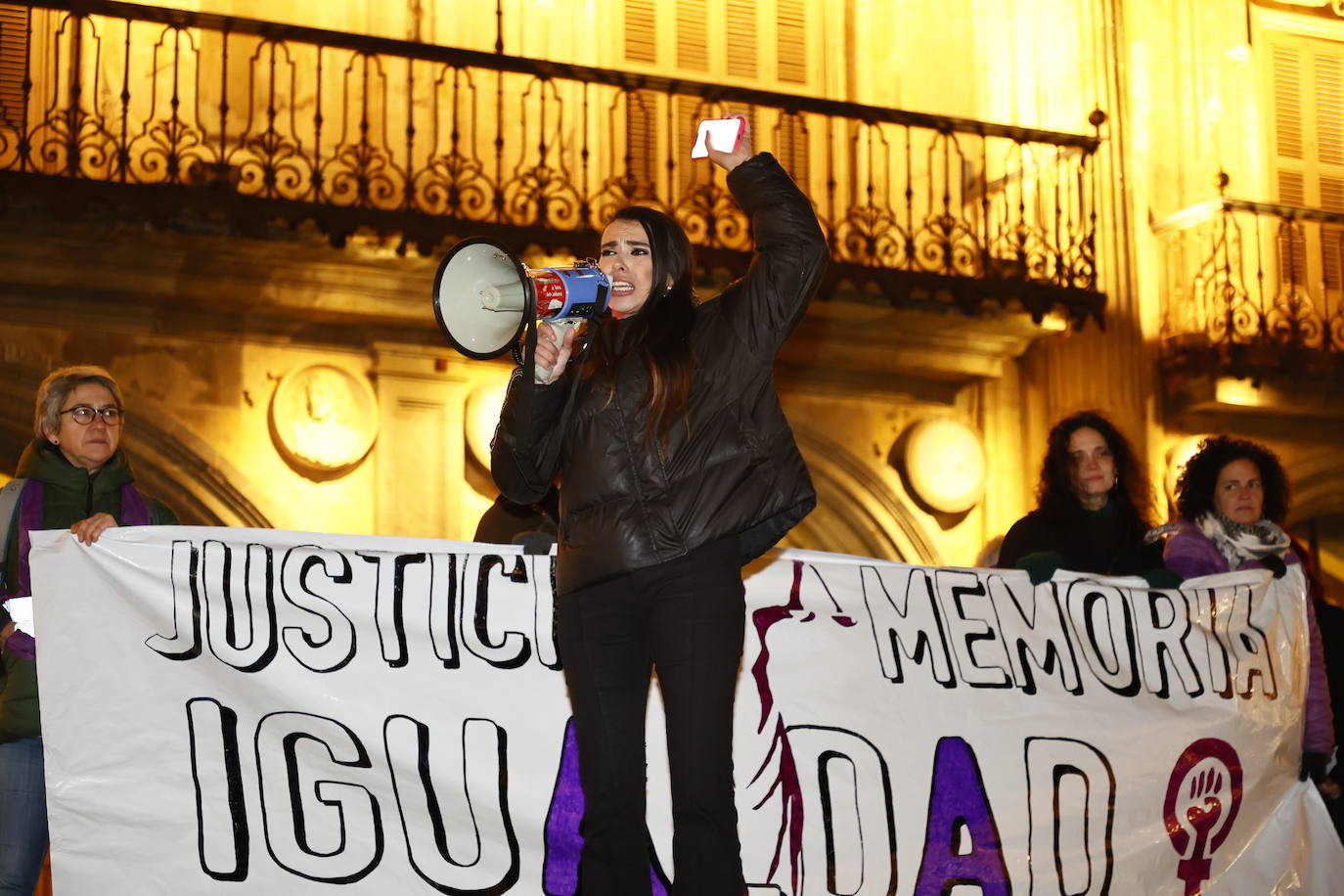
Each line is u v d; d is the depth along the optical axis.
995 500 11.34
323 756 4.23
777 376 11.11
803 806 4.54
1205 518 5.47
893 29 11.84
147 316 9.95
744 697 4.59
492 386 10.44
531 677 4.43
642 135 11.08
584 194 10.50
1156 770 4.90
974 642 4.84
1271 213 11.70
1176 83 12.11
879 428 11.26
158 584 4.22
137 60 10.18
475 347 3.28
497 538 5.62
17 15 9.98
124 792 4.07
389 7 10.78
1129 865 4.80
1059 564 5.03
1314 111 12.49
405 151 10.50
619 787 3.33
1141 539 5.57
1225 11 12.28
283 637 4.29
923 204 11.44
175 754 4.13
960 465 11.12
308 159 10.06
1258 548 5.39
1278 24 12.52
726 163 3.48
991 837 4.68
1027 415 11.43
